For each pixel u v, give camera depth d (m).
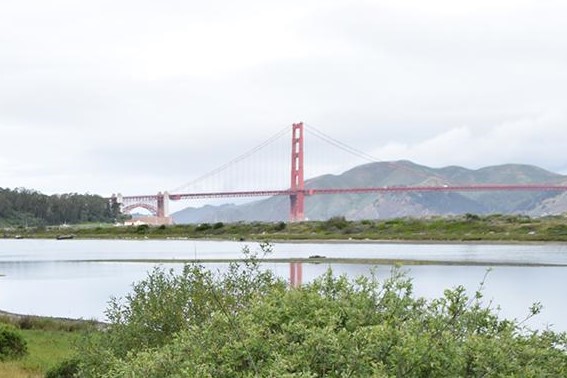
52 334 32.94
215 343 6.89
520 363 6.28
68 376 17.58
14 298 58.41
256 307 7.28
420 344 5.75
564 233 142.50
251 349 6.57
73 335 31.12
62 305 53.19
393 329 5.96
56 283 72.38
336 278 7.67
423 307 7.00
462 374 5.99
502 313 37.66
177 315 12.56
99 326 33.25
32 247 172.88
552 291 52.25
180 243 173.00
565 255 101.06
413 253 109.31
